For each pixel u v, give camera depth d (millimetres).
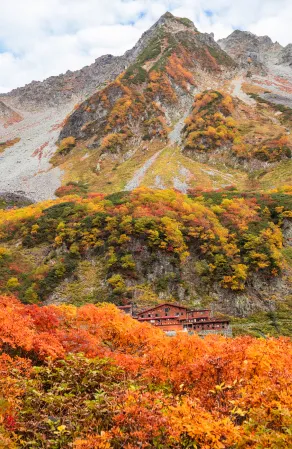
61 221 104750
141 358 20359
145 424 11961
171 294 81750
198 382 16375
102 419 13188
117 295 78875
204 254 90312
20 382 14961
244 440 11594
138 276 84375
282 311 79125
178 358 19125
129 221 93125
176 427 11742
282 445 11219
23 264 91375
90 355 19578
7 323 18469
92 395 15641
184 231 94812
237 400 13359
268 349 17281
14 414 12742
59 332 21516
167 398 14961
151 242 88125
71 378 16297
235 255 90812
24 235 105312
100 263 88625
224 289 82375
